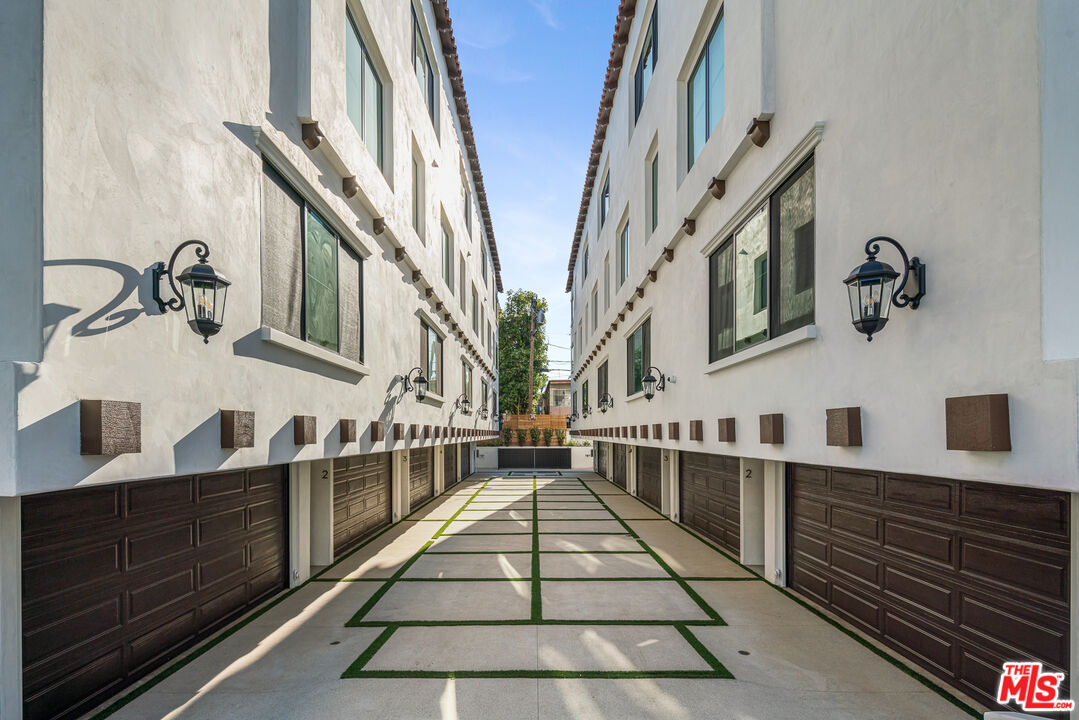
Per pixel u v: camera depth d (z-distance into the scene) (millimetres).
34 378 2260
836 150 4012
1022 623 3340
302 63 4922
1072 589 2799
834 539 5570
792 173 4848
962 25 2799
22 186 2301
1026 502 3324
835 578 5539
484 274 22203
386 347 7492
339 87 5598
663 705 3771
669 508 11664
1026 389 2393
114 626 3889
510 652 4664
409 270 8812
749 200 5504
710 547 8781
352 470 8898
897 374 3291
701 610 5715
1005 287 2518
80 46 2531
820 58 4238
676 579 6898
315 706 3768
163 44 3133
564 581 6824
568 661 4477
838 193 3982
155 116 3045
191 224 3354
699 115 7496
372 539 9531
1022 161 2436
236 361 3828
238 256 3898
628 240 12562
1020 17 2451
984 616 3639
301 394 4848
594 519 11617
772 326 5176
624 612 5652
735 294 6109
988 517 3617
